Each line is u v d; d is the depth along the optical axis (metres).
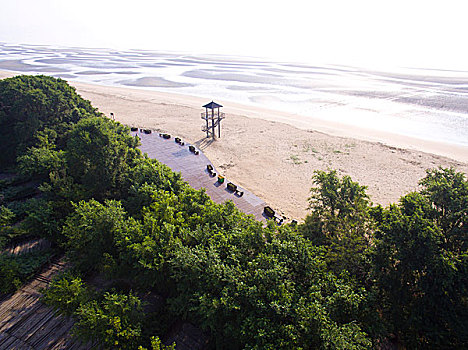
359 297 19.84
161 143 63.78
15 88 51.94
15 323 24.00
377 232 23.83
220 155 62.50
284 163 59.53
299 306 18.14
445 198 24.38
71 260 27.91
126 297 21.30
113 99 107.50
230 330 18.48
